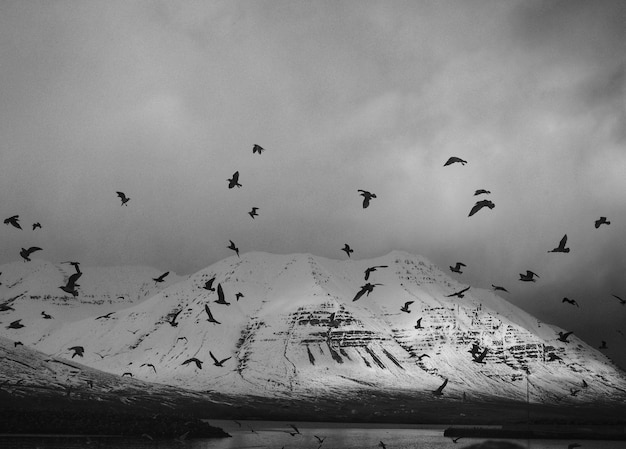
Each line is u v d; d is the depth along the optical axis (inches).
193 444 5979.3
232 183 2442.2
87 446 5285.4
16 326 3427.7
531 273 2812.5
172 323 2687.0
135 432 6589.6
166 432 6752.0
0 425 6254.9
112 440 6018.7
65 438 5969.5
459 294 3221.0
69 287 2456.9
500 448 2709.2
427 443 6963.6
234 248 2736.2
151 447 5433.1
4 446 5027.1
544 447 6264.8
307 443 6624.0
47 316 4227.4
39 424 6407.5
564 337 3134.8
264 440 6870.1
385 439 7603.4
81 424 6560.0
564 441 7445.9
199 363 3299.7
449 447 6348.4
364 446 6392.7
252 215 2989.7
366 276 2684.5
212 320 2527.1
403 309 3225.9
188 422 7086.6
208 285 2605.8
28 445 5142.7
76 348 3289.9
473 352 3567.9
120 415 7027.6
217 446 5831.7
